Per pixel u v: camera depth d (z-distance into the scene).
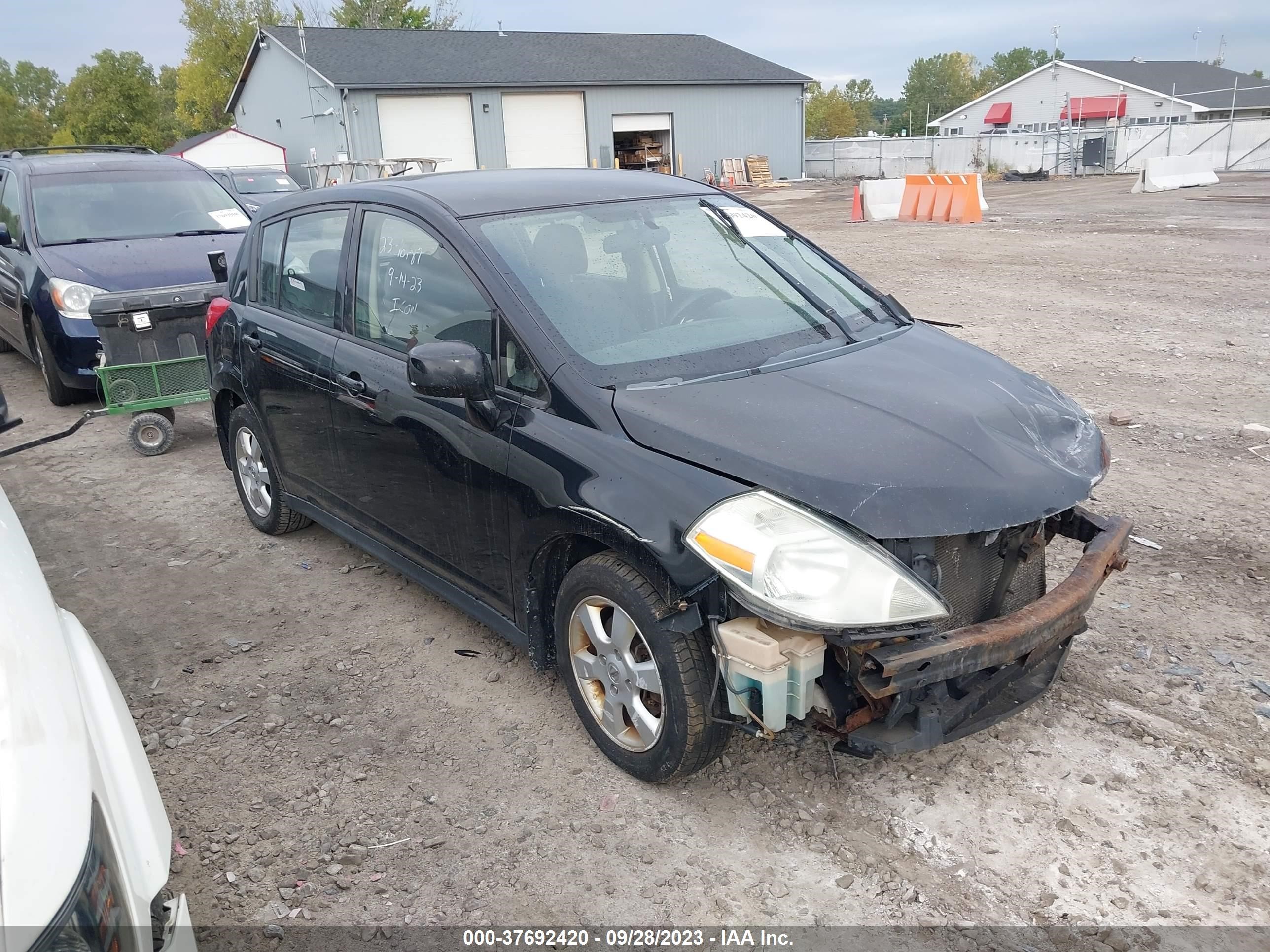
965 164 42.84
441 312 3.62
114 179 8.95
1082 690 3.63
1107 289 11.55
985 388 3.30
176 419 7.94
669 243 3.89
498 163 35.53
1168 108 58.56
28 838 1.59
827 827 2.99
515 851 2.95
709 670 2.88
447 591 3.88
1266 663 3.75
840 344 3.62
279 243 4.82
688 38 43.59
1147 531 4.96
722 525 2.67
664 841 2.96
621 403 3.05
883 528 2.61
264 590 4.80
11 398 8.80
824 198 31.69
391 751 3.46
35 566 2.43
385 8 61.09
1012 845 2.89
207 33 64.06
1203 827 2.93
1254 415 6.73
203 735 3.60
